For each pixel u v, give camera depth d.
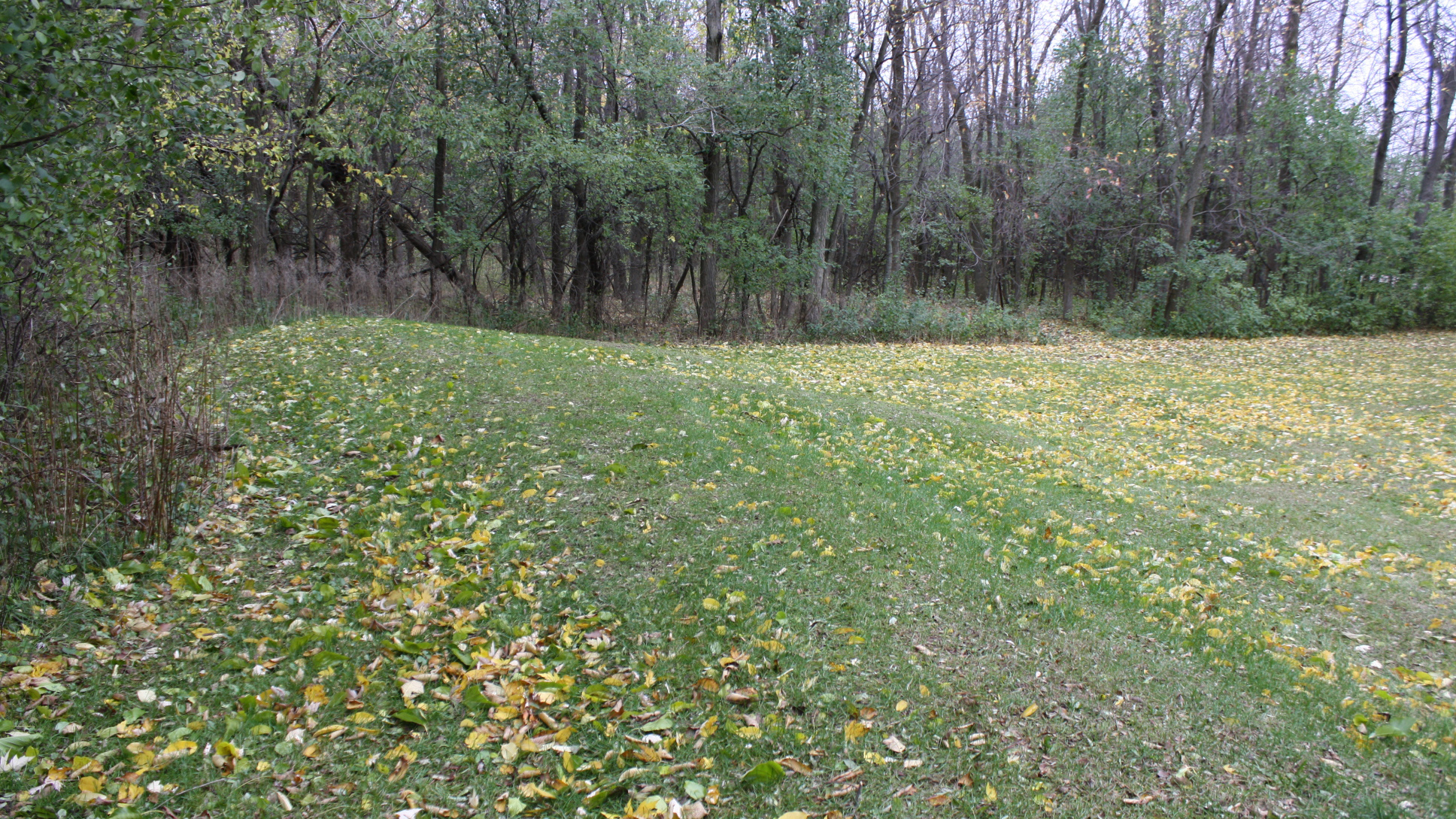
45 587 4.43
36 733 3.28
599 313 22.20
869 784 3.21
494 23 19.22
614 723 3.54
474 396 8.70
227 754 3.20
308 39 7.50
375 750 3.34
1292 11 24.72
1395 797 3.21
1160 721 3.68
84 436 5.36
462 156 19.02
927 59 29.31
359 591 4.68
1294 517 6.98
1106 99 27.83
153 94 4.90
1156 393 13.65
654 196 22.05
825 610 4.59
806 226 29.22
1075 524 6.37
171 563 4.95
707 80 20.36
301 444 7.22
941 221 29.91
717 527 5.62
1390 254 23.69
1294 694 3.96
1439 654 4.53
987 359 17.91
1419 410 12.19
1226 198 27.31
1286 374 15.91
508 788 3.14
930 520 6.08
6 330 5.73
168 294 12.86
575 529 5.54
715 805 3.07
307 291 16.12
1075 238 29.27
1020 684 3.94
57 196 5.11
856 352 19.23
